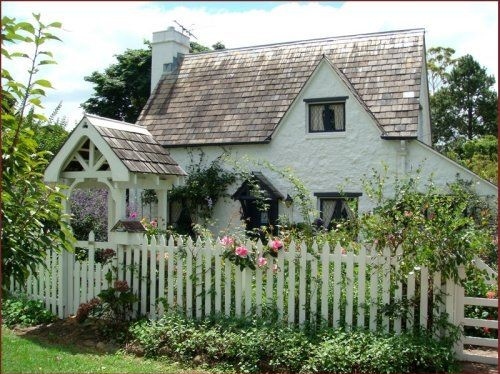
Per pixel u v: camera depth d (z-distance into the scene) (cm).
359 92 1708
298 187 1184
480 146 2927
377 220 757
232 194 1770
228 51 2111
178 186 1808
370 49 1831
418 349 655
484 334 775
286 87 1861
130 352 760
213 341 718
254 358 681
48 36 474
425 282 702
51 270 959
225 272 803
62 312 938
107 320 846
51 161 984
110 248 912
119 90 3111
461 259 684
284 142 1723
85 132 955
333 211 1656
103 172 962
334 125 1681
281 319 765
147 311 872
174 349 736
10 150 477
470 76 4247
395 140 1560
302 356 675
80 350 765
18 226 500
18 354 702
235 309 797
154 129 1948
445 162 1502
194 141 1833
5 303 955
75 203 1375
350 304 734
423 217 747
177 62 2175
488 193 1420
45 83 484
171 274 846
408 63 1725
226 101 1923
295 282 785
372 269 729
